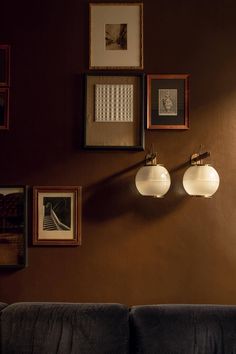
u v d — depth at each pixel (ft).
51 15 6.84
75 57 6.81
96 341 5.28
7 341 5.31
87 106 6.76
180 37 6.82
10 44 6.81
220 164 6.74
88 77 6.79
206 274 6.63
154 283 6.63
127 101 6.77
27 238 6.67
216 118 6.77
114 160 6.76
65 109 6.81
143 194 6.29
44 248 6.68
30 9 6.83
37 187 6.70
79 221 6.67
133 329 5.39
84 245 6.68
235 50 6.81
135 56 6.81
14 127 6.79
